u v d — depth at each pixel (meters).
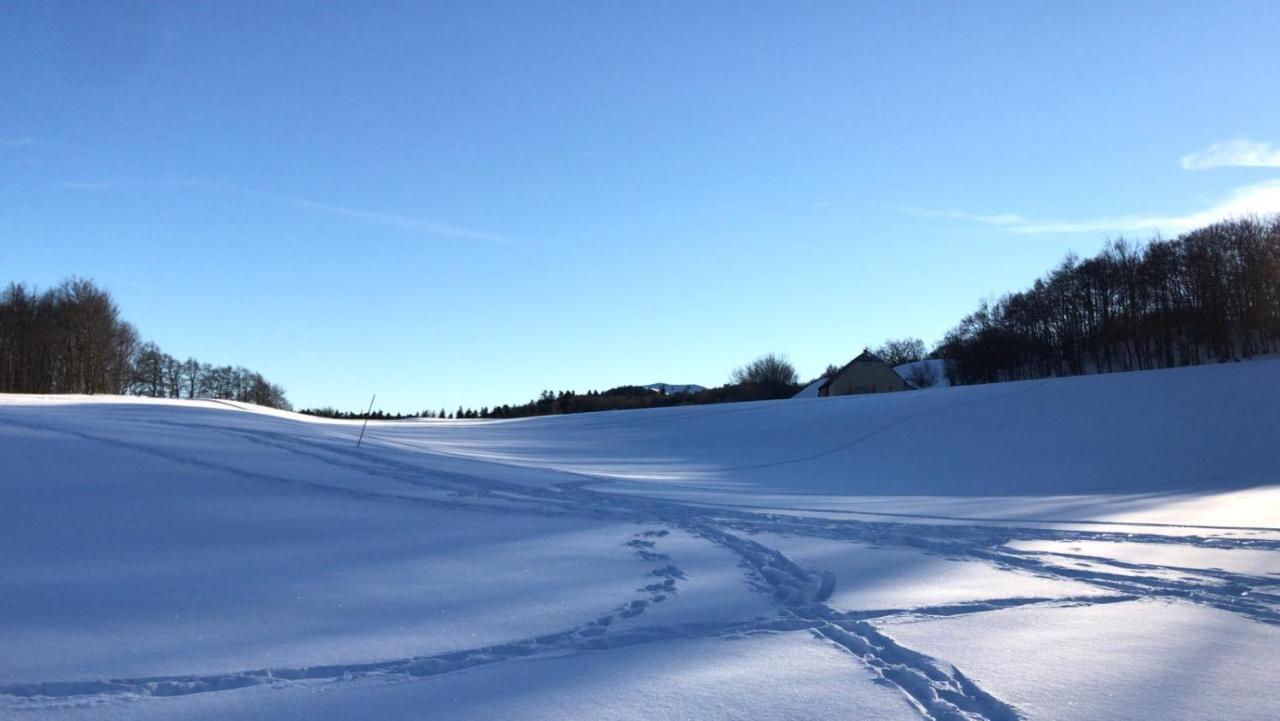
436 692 5.20
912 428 33.44
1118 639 6.43
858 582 8.59
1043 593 8.06
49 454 14.27
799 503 16.19
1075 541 11.44
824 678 5.51
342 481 14.81
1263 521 13.60
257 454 17.12
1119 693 5.21
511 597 7.69
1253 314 71.75
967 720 4.77
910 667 5.75
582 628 6.73
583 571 8.92
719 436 35.53
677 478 22.45
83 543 8.85
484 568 8.88
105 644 5.88
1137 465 25.17
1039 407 34.72
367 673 5.54
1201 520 13.76
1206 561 9.82
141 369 84.88
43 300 68.62
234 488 12.99
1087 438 29.20
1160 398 33.62
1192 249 74.88
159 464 14.47
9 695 4.90
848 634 6.56
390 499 13.45
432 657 5.89
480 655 5.97
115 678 5.25
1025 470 25.20
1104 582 8.60
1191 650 6.12
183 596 7.18
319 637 6.28
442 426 43.00
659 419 41.97
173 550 8.85
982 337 87.00
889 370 75.56
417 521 11.65
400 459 19.12
